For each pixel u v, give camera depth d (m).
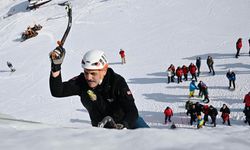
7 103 24.27
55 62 3.22
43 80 28.17
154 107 19.83
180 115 18.30
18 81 28.92
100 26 38.75
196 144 1.78
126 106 3.29
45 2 52.06
